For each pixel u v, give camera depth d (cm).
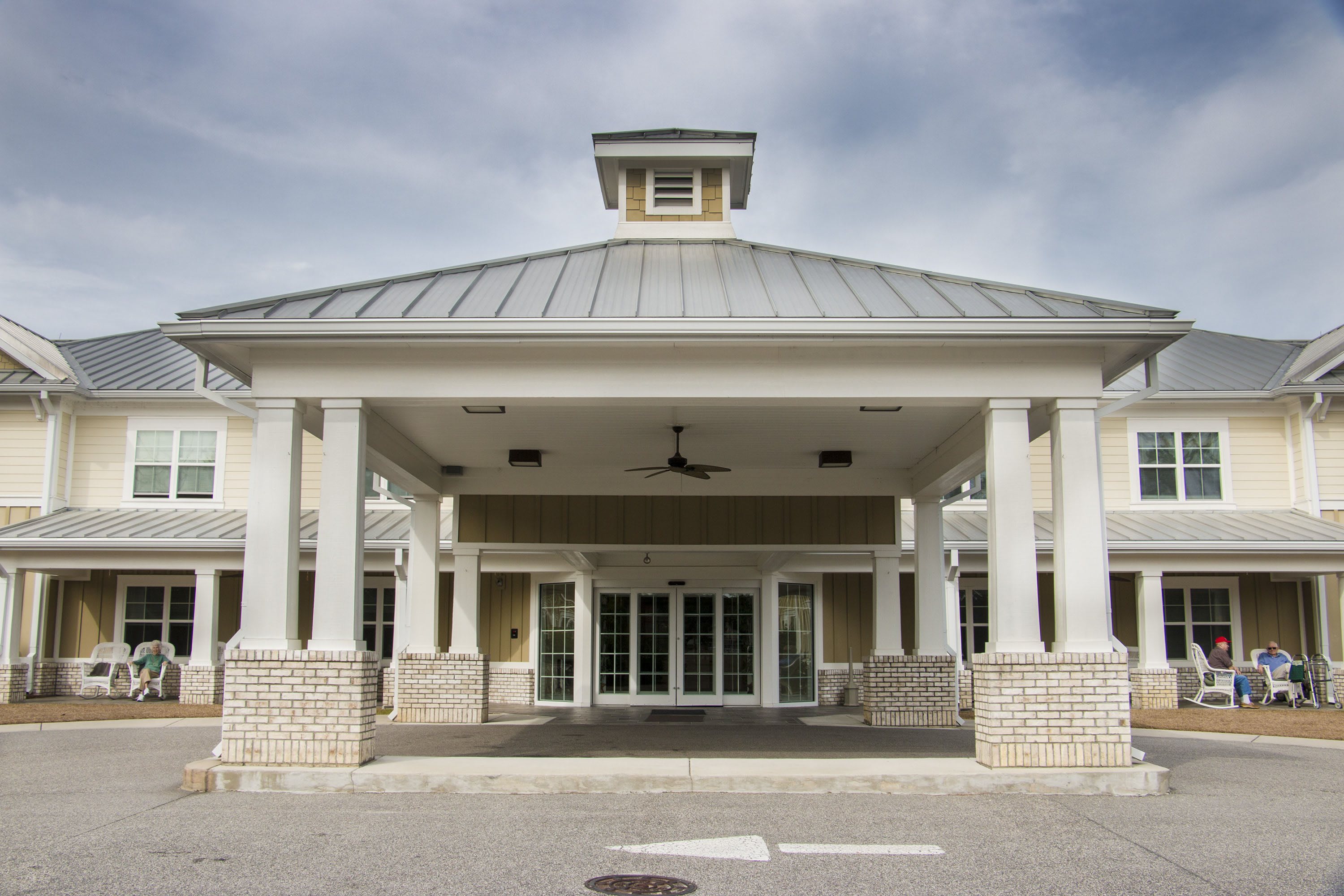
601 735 1262
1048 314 905
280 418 888
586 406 926
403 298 964
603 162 1528
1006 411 895
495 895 530
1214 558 1694
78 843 629
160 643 1777
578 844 639
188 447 1938
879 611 1491
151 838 644
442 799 776
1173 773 926
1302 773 929
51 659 1886
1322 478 1866
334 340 870
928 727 1416
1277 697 1866
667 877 568
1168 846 642
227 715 841
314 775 806
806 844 645
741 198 1598
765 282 1028
